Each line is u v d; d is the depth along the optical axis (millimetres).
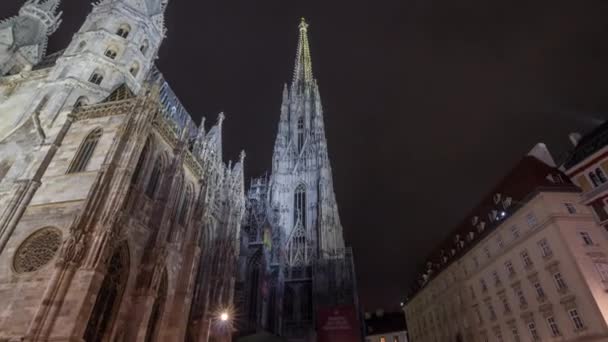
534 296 41750
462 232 63531
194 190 40406
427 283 72562
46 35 57250
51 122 34531
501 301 47938
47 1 59594
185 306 32906
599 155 41781
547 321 39438
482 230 55500
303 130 121875
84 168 29359
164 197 33125
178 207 36062
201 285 41438
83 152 30922
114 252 26719
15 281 24203
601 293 34562
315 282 79625
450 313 61938
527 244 43719
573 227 39344
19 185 28438
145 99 32375
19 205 27625
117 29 45281
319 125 118812
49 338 20406
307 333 73000
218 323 41281
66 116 34562
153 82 37125
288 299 80500
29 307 22750
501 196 52875
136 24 46875
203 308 39625
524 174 49312
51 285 21859
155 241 30297
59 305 21453
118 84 41594
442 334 64812
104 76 41219
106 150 29953
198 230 38094
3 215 26922
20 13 55812
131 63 44562
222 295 43469
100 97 39188
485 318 51250
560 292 37969
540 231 41750
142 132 30422
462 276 58844
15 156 32625
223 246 46875
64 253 23000
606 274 36062
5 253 25578
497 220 51125
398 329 100125
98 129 32156
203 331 37750
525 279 43500
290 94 134875
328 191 98812
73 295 21844
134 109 31516
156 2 52219
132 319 26547
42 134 33250
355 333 41812
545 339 39406
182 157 36812
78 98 37719
